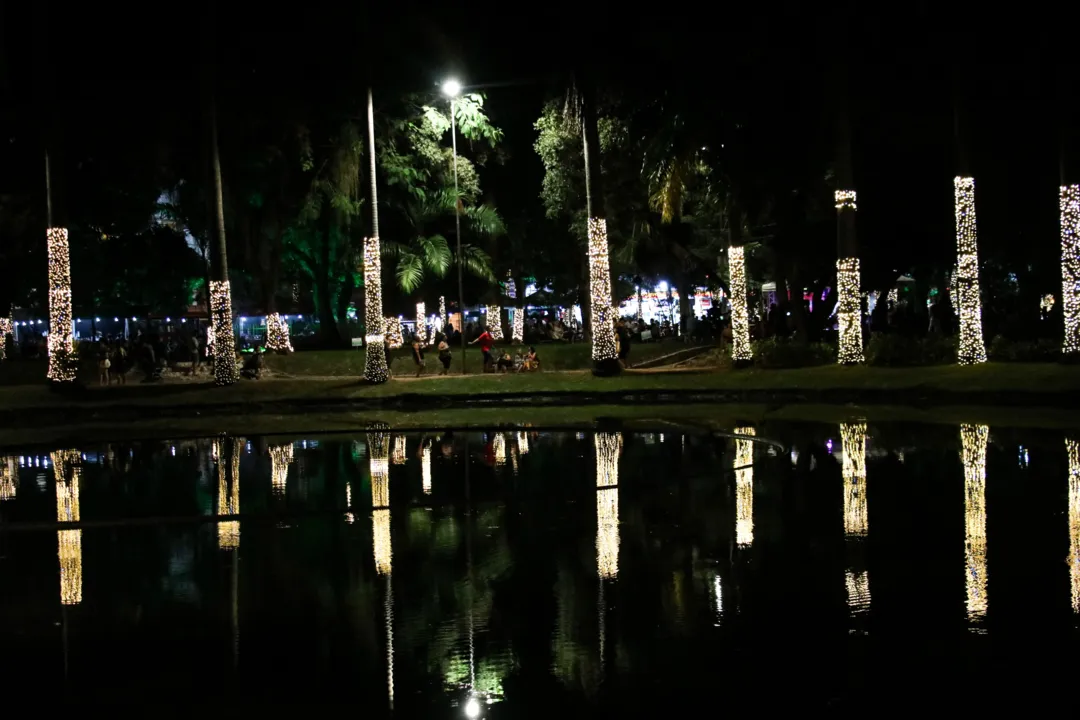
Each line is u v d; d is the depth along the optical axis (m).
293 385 35.78
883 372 30.91
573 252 53.88
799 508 13.86
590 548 11.95
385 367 36.34
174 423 30.27
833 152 32.81
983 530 12.12
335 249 46.03
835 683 7.61
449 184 44.31
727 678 7.77
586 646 8.57
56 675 8.16
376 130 42.00
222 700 7.59
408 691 7.70
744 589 10.04
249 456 21.34
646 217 43.81
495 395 33.66
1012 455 17.62
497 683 7.82
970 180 30.45
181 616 9.64
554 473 17.72
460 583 10.57
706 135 33.50
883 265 39.59
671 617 9.24
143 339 42.53
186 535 13.30
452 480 17.25
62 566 11.75
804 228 37.91
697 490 15.58
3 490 17.66
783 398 30.73
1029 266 42.84
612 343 35.53
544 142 41.69
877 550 11.37
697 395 31.95
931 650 8.20
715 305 51.19
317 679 7.98
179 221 46.88
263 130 41.25
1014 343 32.41
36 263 45.38
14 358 49.78
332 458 20.61
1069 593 9.54
